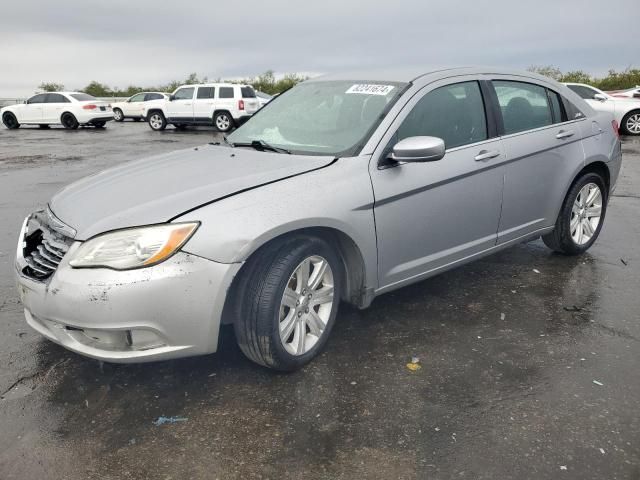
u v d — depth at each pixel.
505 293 4.23
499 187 4.02
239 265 2.77
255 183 3.03
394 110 3.56
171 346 2.76
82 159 12.57
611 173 5.05
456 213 3.76
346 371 3.17
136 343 2.72
